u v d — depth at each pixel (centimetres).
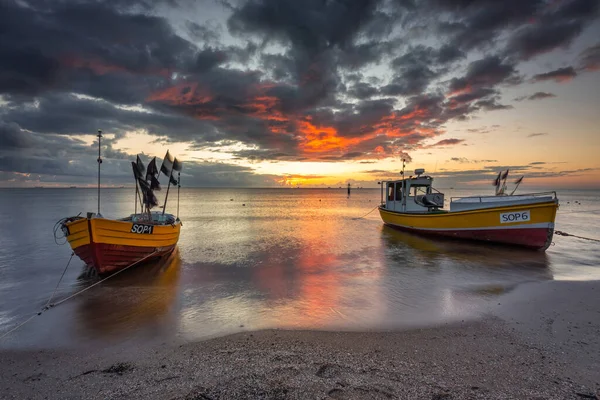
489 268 1211
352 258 1413
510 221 1555
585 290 909
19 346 605
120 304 835
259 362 516
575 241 1914
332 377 463
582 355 534
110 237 1079
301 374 472
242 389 430
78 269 1247
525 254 1471
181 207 5919
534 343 581
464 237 1747
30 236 2155
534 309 758
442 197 2155
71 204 6525
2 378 491
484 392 426
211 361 525
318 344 588
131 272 1166
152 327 686
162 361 532
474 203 1695
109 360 544
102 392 443
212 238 2041
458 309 768
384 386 437
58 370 513
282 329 663
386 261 1346
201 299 870
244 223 3022
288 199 10406
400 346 575
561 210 4931
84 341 622
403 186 2212
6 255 1540
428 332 638
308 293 916
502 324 672
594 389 435
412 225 2070
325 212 4647
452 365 503
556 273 1133
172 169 1535
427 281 1034
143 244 1190
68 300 872
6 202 7444
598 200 8794
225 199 10300
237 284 1015
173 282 1040
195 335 641
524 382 452
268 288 969
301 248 1667
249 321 712
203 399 410
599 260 1351
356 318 720
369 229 2486
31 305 839
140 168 1355
